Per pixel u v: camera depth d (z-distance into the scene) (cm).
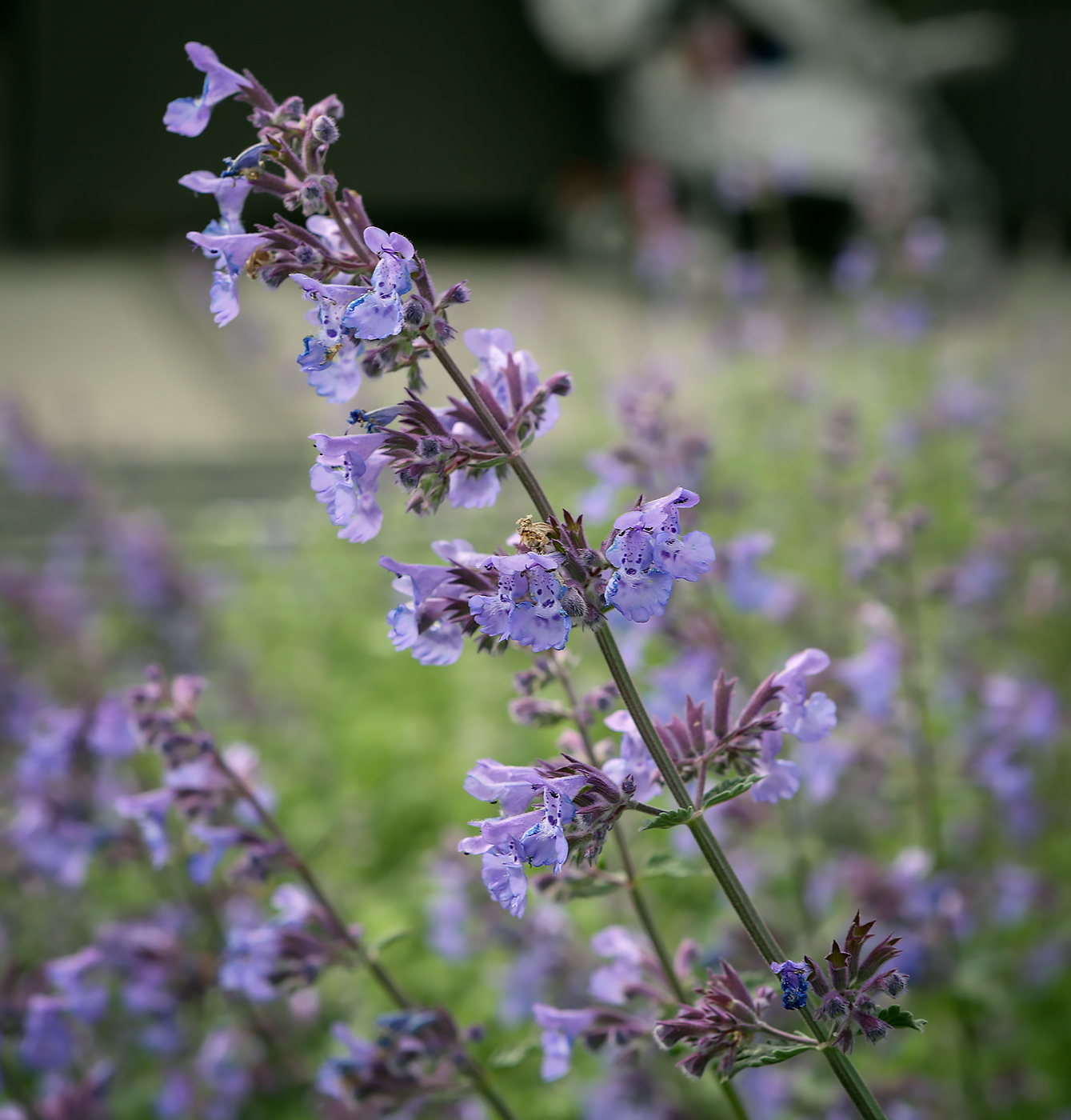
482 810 45
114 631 53
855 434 46
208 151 159
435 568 21
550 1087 33
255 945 25
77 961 28
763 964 31
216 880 31
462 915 32
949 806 37
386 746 49
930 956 31
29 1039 28
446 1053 25
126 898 38
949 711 39
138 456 81
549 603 20
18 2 158
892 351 66
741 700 30
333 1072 25
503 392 21
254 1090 31
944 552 54
